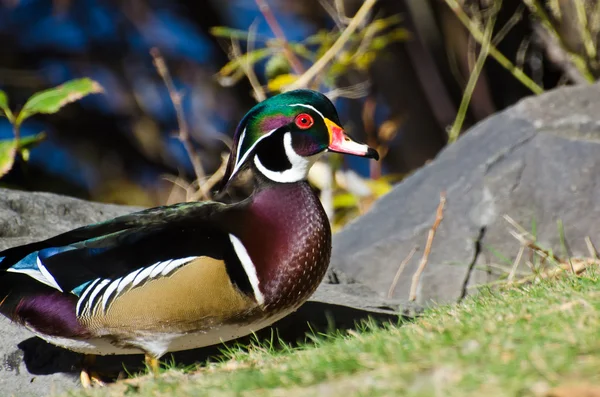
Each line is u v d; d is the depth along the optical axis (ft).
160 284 25.13
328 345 23.53
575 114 36.42
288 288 26.11
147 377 23.52
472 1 50.60
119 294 25.25
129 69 68.74
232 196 45.39
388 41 50.55
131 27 68.28
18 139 40.24
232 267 25.41
